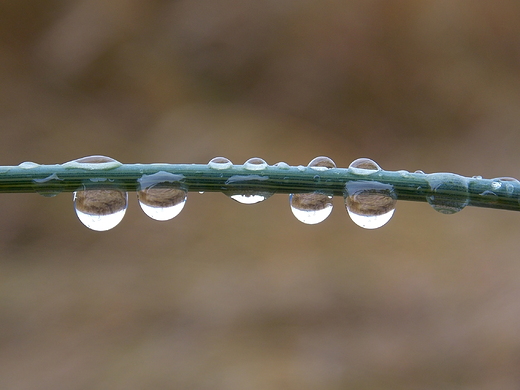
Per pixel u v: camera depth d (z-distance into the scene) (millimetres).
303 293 196
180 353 171
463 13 265
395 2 263
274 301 192
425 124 263
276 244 223
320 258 215
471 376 159
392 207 116
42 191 116
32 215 234
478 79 265
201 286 199
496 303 184
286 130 262
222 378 160
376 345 173
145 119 266
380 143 260
